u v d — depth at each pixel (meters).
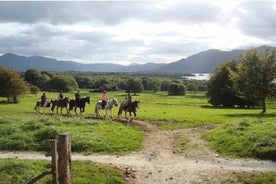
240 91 81.88
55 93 153.62
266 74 77.00
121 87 198.38
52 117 50.56
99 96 132.38
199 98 142.50
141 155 30.36
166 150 32.75
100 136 34.94
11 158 26.83
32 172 22.09
